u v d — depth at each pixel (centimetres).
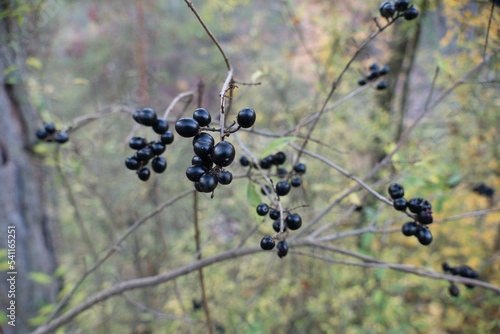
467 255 334
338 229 333
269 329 353
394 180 217
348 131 362
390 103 354
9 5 223
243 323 331
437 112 398
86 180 373
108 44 719
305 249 341
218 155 85
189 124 92
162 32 798
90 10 712
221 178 92
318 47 357
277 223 126
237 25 498
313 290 375
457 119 329
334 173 361
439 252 347
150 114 131
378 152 348
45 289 288
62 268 281
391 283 324
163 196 414
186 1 111
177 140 367
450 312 338
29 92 270
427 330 346
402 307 342
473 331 334
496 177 318
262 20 449
